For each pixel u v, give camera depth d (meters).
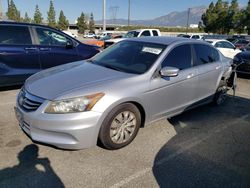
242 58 9.40
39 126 3.08
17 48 5.75
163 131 4.25
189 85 4.44
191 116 5.02
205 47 5.09
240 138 4.18
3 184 2.75
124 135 3.55
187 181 2.99
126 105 3.45
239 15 45.97
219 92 5.58
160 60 3.97
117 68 3.99
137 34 14.55
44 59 6.24
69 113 3.03
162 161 3.36
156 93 3.80
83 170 3.06
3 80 5.71
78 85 3.30
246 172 3.23
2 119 4.36
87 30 92.38
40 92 3.26
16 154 3.30
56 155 3.32
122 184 2.86
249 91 7.48
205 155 3.59
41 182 2.82
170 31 75.50
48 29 6.34
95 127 3.15
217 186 2.93
